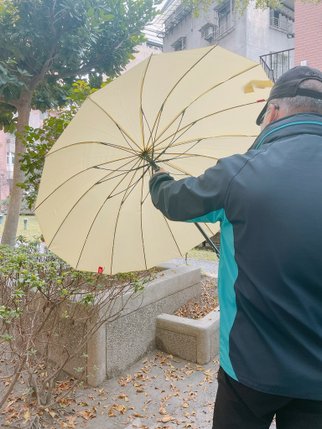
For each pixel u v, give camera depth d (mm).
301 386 901
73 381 2910
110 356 2980
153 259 2008
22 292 2188
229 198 1032
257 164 1027
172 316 3539
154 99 1487
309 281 917
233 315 1036
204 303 4344
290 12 15312
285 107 1144
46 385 2637
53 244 1731
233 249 1042
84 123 1452
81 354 2887
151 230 1943
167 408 2631
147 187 1778
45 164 1502
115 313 2912
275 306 923
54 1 4117
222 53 1409
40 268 2553
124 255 1926
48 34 4352
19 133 4402
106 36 4785
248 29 14484
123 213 1824
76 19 4266
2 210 19016
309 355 912
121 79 1358
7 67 4332
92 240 1819
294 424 1012
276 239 929
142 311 3334
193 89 1520
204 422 2465
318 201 941
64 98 5289
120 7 4684
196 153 1785
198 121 1657
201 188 1124
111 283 3012
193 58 1393
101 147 1579
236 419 1086
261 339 953
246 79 1546
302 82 1124
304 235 914
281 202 945
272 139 1106
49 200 1621
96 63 5102
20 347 2369
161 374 3109
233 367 1010
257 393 998
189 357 3340
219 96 1594
